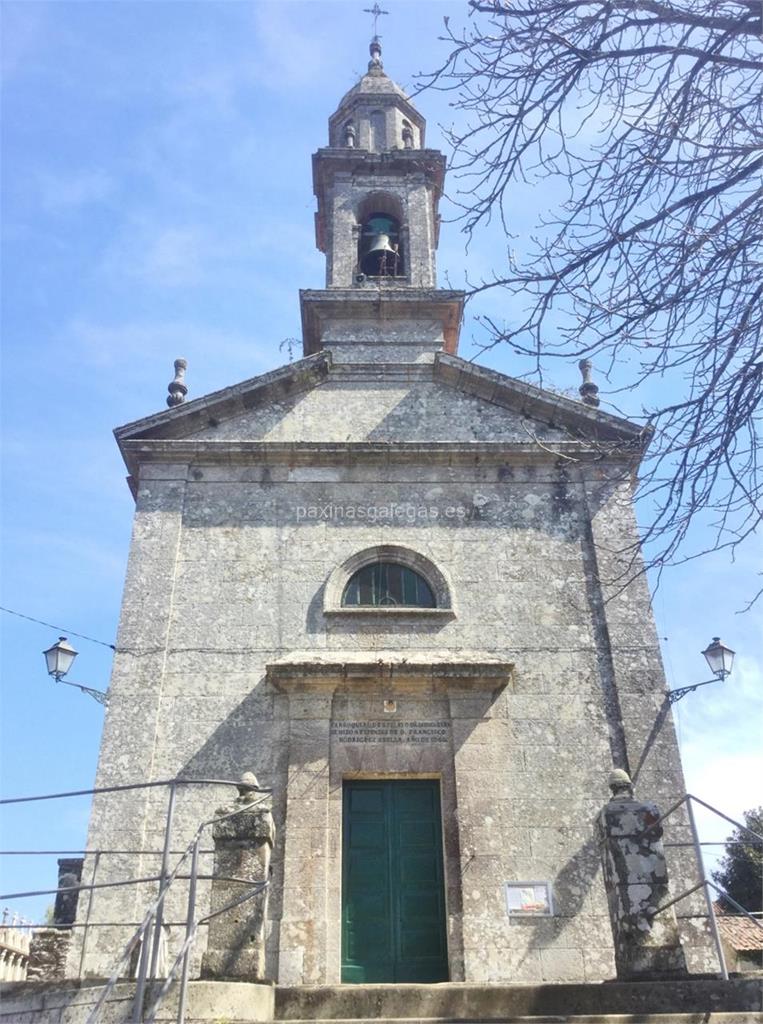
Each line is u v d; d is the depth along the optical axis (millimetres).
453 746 12852
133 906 11672
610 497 15023
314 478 15125
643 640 13797
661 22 6156
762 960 14664
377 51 22406
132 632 13656
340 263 18625
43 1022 8016
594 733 13117
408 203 19484
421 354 17203
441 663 13070
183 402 16000
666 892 9578
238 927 9047
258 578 14227
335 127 21844
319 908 11688
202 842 12086
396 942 11930
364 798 12812
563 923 11758
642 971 9117
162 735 12906
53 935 13719
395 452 15227
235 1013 8016
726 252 5934
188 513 14797
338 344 17281
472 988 8805
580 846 12281
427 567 14438
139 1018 7059
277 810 12398
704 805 9555
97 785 12430
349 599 14250
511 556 14539
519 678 13500
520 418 15812
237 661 13523
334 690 13141
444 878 12234
